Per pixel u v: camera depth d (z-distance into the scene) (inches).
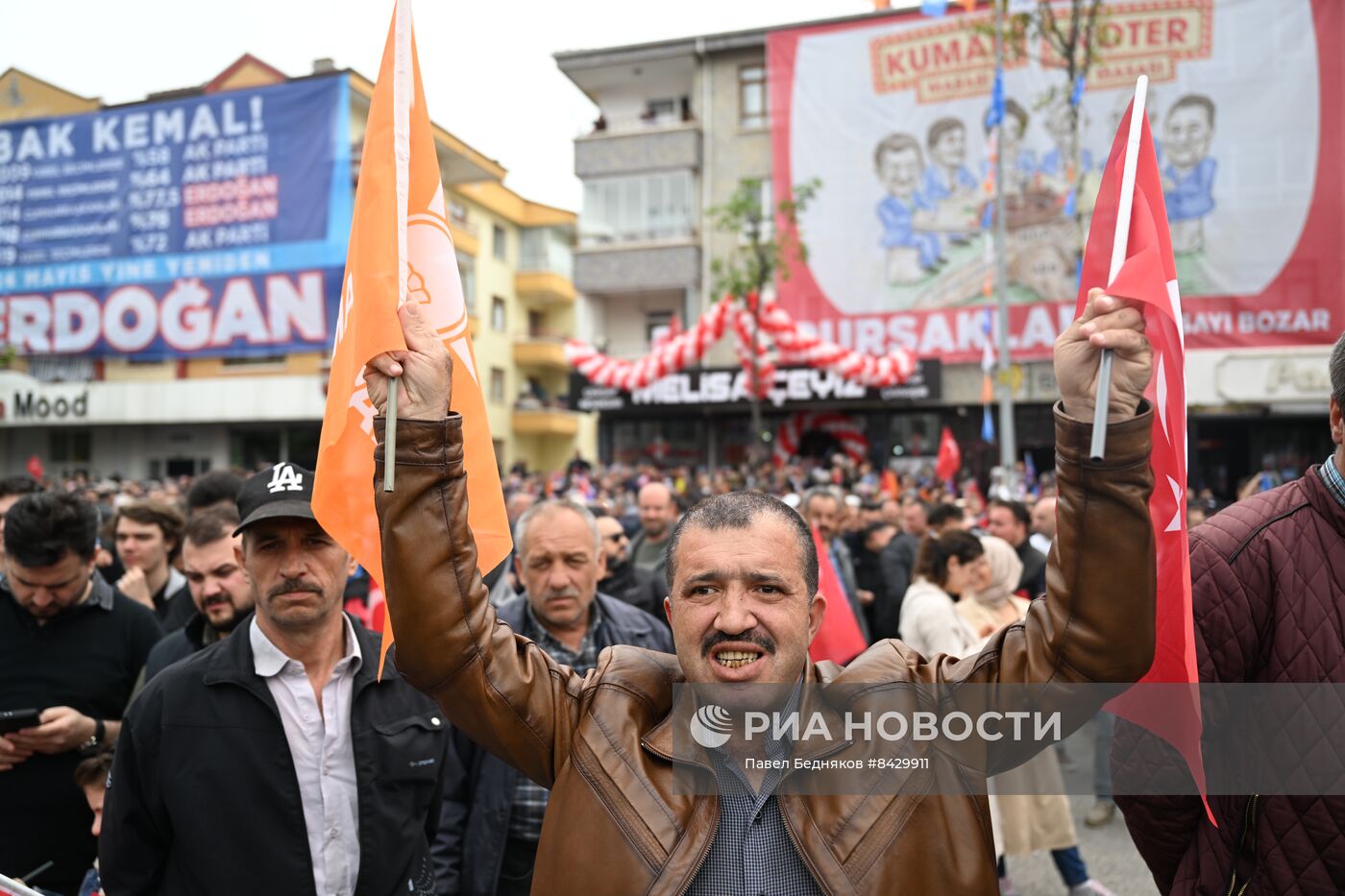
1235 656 82.4
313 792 99.1
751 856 64.5
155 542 188.4
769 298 722.2
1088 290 70.8
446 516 67.3
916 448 905.5
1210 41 772.0
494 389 1216.2
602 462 988.6
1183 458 68.4
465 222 1149.1
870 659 71.8
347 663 103.0
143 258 720.3
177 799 94.6
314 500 76.1
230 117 699.4
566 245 1371.8
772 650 65.8
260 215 692.1
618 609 150.2
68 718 121.6
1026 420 872.9
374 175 72.1
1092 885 185.2
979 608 193.6
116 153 728.3
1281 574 81.6
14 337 743.1
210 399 1006.4
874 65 851.4
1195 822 86.4
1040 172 808.3
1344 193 753.0
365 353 68.0
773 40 873.5
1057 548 65.2
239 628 104.2
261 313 693.3
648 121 1035.9
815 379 868.0
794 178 872.3
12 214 744.3
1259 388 765.9
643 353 1051.9
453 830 124.3
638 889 61.8
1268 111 764.6
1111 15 784.9
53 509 129.0
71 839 125.3
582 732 68.5
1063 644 64.2
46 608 132.3
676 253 977.5
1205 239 778.2
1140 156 66.8
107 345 729.0
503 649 70.3
